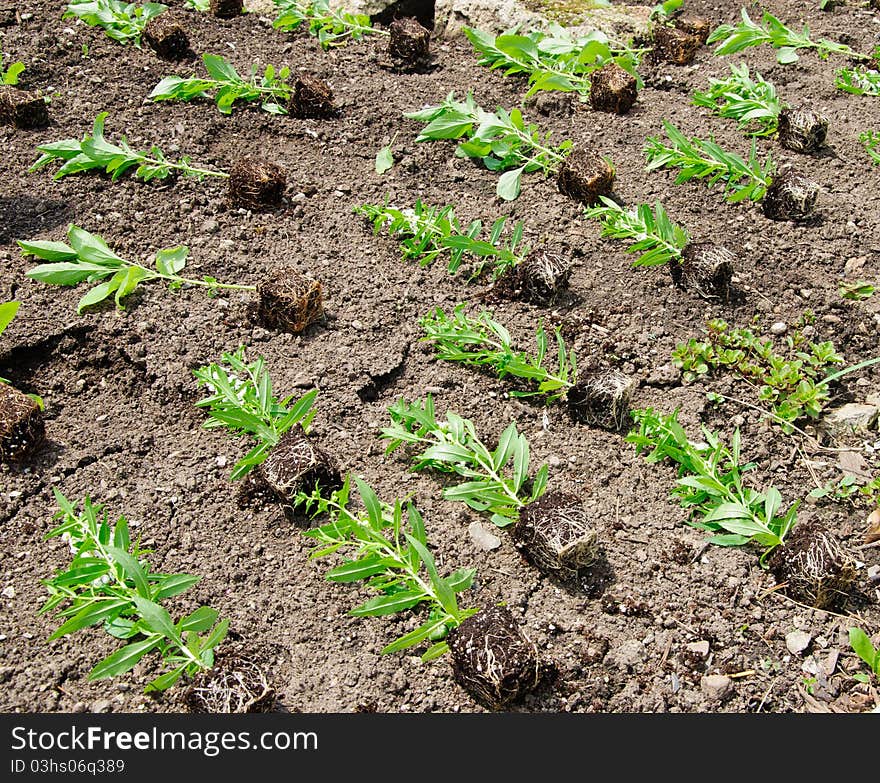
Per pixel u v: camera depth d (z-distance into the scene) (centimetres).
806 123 190
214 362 160
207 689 135
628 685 138
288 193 180
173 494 150
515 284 169
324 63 204
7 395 152
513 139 187
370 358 162
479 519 149
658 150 187
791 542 145
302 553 146
